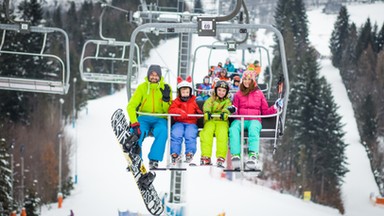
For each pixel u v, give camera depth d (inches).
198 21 371.9
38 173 1656.0
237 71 708.0
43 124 2017.7
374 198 2049.7
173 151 348.8
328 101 2246.6
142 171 350.3
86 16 3400.6
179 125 357.1
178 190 807.1
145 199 358.0
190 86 358.9
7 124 1999.3
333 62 3779.5
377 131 2652.6
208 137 351.3
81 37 3314.5
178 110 350.9
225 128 354.6
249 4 4965.6
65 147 1843.0
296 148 2134.6
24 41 2228.1
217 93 357.7
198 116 353.7
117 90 3002.0
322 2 5477.4
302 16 3885.3
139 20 882.8
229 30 399.5
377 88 3171.8
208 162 348.8
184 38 805.9
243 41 640.4
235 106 370.9
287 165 2110.0
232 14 368.5
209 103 357.7
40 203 1517.0
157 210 363.6
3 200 1328.7
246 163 350.3
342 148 2172.7
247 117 355.3
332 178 2111.2
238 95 372.2
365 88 3198.8
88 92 2844.5
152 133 366.9
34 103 2108.8
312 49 3270.2
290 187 2020.2
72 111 2409.0
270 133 367.9
